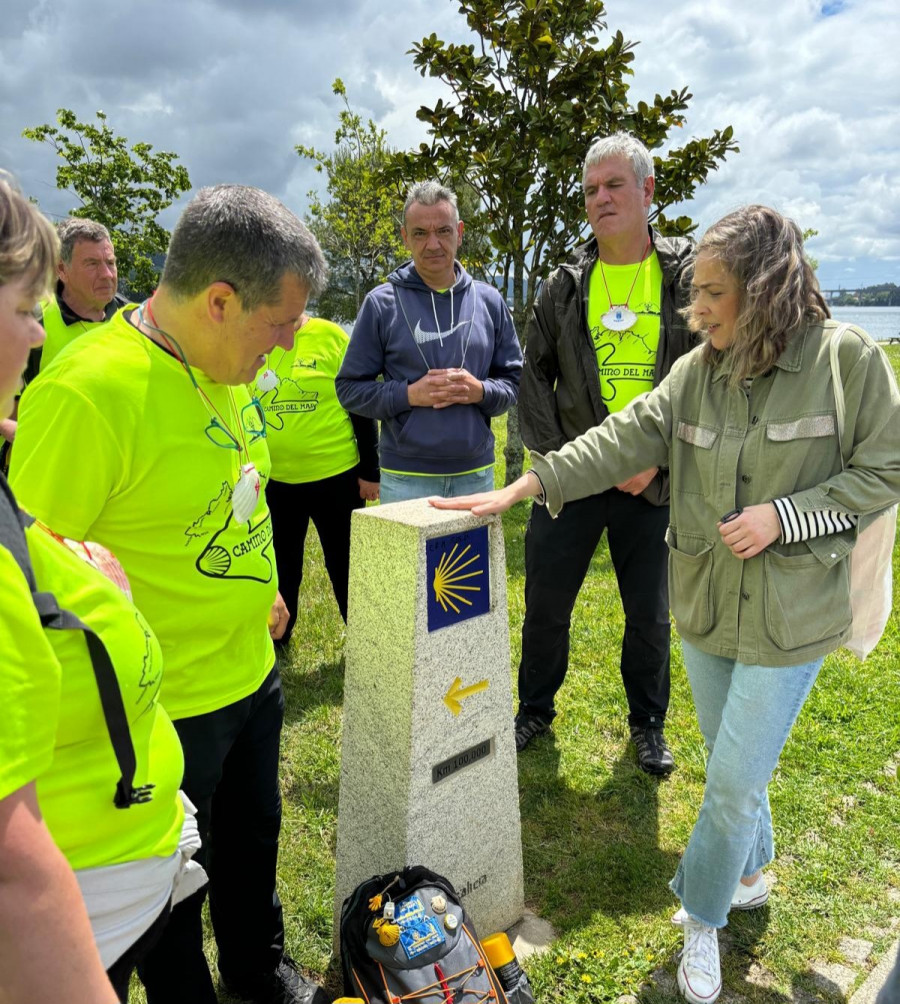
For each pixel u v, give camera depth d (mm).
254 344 1442
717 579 1918
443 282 3285
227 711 1604
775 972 2115
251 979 1978
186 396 1436
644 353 2807
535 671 3141
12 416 2682
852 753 3049
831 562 1759
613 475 2109
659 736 3076
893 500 1713
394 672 1839
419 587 1756
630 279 2816
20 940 744
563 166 5445
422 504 1954
